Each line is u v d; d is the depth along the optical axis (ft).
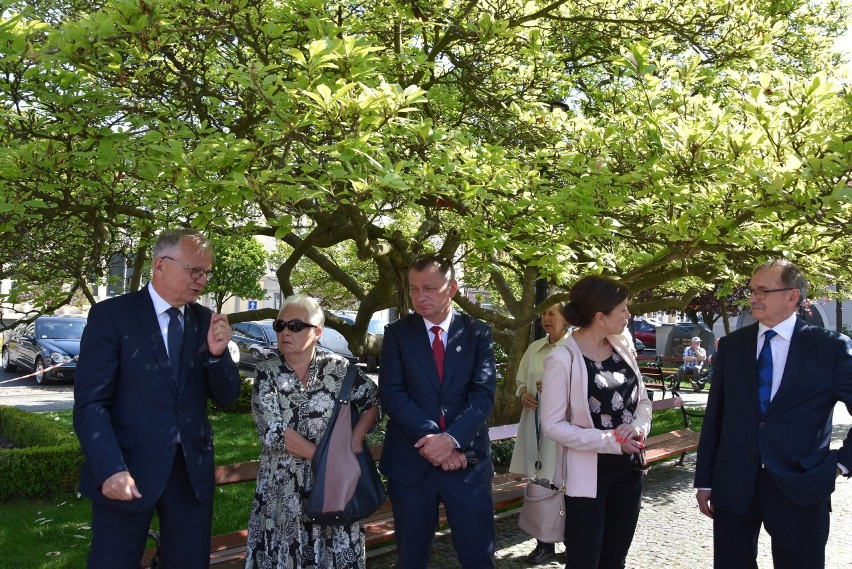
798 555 10.89
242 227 17.56
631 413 12.36
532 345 18.80
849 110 13.12
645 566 17.13
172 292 10.71
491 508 12.11
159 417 10.32
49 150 13.56
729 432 11.49
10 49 12.17
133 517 10.12
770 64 27.22
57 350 55.77
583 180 15.94
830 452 10.77
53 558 16.38
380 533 15.20
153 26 13.15
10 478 21.11
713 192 14.62
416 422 11.66
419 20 18.33
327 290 73.36
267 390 12.10
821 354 11.05
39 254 21.12
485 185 15.79
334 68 13.47
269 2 15.85
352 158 12.39
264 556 11.89
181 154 12.23
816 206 12.40
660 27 21.58
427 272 12.28
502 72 22.06
